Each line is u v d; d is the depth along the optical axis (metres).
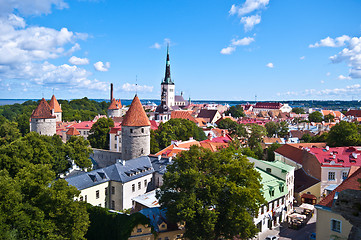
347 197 21.66
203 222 38.78
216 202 39.81
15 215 33.16
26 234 33.94
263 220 55.25
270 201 56.81
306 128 164.50
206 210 38.38
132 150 80.12
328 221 38.62
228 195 40.91
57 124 150.25
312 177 71.81
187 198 39.78
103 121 111.06
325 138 98.31
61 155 72.62
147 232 45.06
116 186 61.69
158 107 172.00
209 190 40.03
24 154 62.97
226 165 43.41
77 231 37.88
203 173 44.59
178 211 39.91
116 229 46.41
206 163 44.31
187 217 38.56
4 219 32.28
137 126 79.25
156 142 103.00
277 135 154.50
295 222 56.59
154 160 74.25
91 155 94.62
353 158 69.88
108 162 90.75
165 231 46.16
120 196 61.22
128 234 44.31
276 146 100.69
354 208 21.27
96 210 49.16
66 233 37.47
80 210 38.69
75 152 76.81
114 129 108.50
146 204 54.00
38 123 109.56
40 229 34.66
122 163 66.44
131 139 79.88
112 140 108.56
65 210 37.31
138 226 44.56
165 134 108.62
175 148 84.19
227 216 40.78
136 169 67.12
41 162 64.75
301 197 67.75
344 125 88.94
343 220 37.12
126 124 80.00
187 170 41.97
